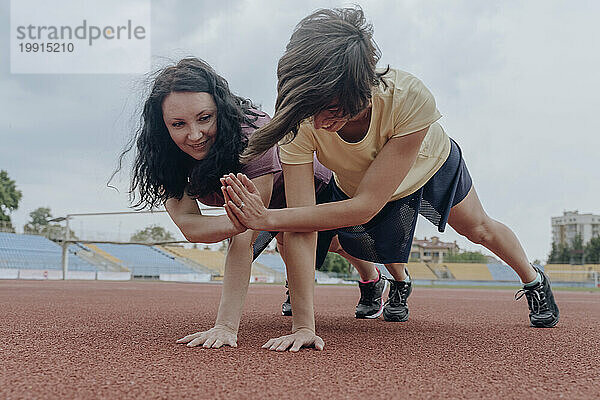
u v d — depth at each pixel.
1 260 28.28
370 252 3.29
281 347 2.34
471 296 12.52
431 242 73.38
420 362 2.17
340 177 2.87
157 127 2.55
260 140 2.04
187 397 1.54
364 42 1.97
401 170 2.40
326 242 3.40
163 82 2.46
